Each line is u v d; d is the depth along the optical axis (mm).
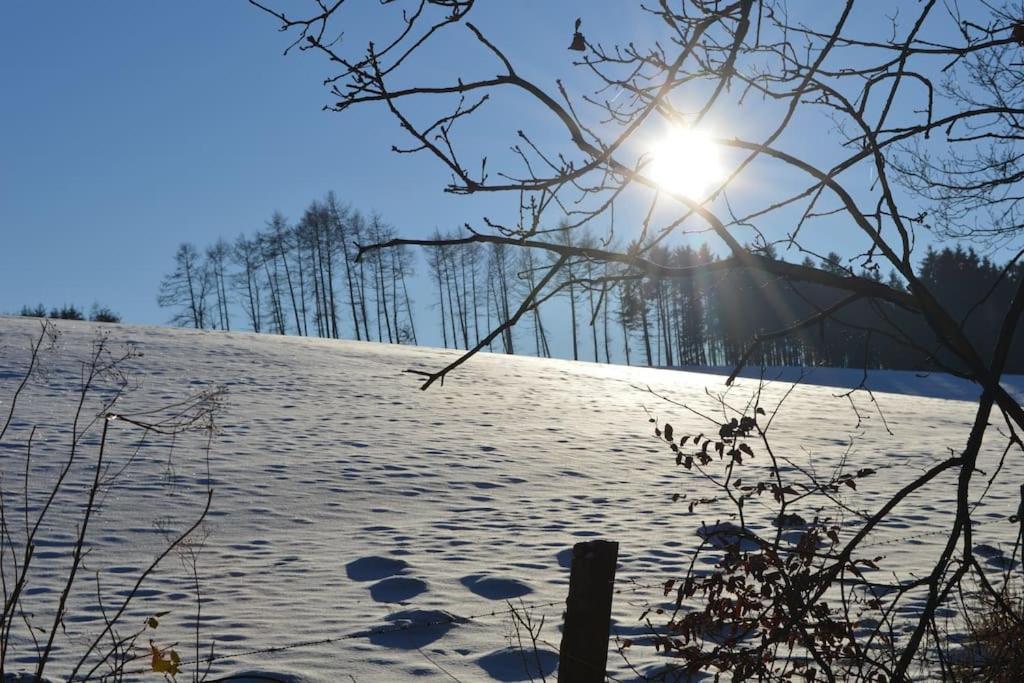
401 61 1895
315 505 14164
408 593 9062
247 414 22812
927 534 9734
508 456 19812
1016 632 3340
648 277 2088
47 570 9773
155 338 36062
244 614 8250
